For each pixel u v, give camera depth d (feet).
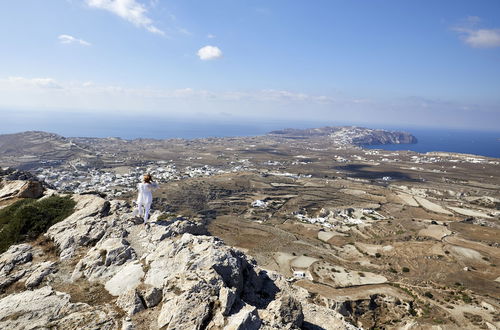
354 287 250.16
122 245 62.34
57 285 51.67
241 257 62.39
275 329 39.86
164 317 40.40
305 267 300.40
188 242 62.23
